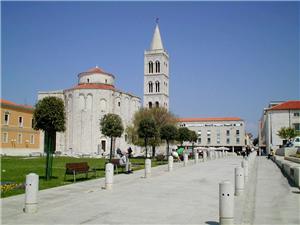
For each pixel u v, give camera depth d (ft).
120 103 314.35
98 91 294.87
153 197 52.80
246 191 60.23
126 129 285.23
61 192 57.57
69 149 293.64
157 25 395.55
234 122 495.00
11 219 37.19
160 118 263.70
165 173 96.22
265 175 92.48
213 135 500.74
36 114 75.97
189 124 512.63
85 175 87.92
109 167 62.44
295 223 35.99
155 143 228.02
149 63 389.39
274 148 285.64
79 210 42.34
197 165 132.67
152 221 36.68
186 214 40.29
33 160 159.22
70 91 301.63
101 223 35.60
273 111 317.01
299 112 309.42
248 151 256.11
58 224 35.12
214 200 50.11
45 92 320.50
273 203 47.93
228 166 126.31
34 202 40.73
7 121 232.73
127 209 43.14
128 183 71.61
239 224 35.37
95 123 291.58
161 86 382.63
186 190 60.85
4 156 208.74
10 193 54.39
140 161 169.78
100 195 54.70
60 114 76.84
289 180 78.84
